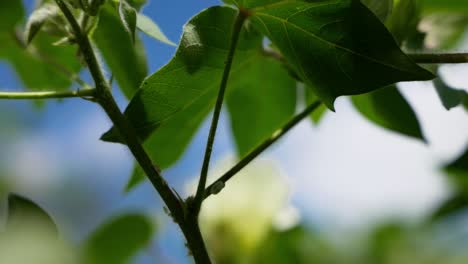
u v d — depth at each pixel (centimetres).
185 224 51
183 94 54
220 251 69
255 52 60
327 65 52
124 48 63
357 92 52
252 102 68
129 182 62
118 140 53
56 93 53
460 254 72
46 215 48
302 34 53
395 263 73
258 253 70
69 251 40
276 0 52
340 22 51
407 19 57
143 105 53
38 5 59
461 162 67
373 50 51
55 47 67
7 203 48
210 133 51
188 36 53
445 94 59
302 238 72
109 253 68
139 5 54
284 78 66
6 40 67
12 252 39
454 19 63
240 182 70
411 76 51
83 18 53
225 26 54
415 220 74
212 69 54
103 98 53
